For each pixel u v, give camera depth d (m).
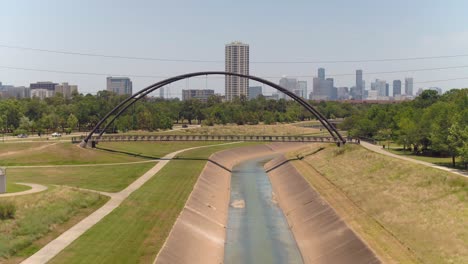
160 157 148.50
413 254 58.47
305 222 82.62
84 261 54.03
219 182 120.88
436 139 102.75
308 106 150.62
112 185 98.44
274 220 88.31
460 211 69.38
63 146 140.00
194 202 89.06
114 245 60.03
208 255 66.62
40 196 74.69
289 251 70.94
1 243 56.22
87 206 78.75
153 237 64.56
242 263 66.00
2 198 71.19
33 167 119.62
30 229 62.19
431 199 77.06
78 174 110.88
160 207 81.31
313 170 125.38
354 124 195.88
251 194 111.44
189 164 133.88
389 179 94.75
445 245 60.00
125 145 166.25
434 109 123.06
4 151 138.25
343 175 110.31
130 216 74.19
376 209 80.12
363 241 62.84
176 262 58.44
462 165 99.19
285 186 116.38
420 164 97.69
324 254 66.12
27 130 197.50
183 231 70.31
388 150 133.12
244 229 82.19
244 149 186.50
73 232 64.69
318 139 182.25
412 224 69.75
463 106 105.50
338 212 79.88
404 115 141.62
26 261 53.34
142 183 102.38
